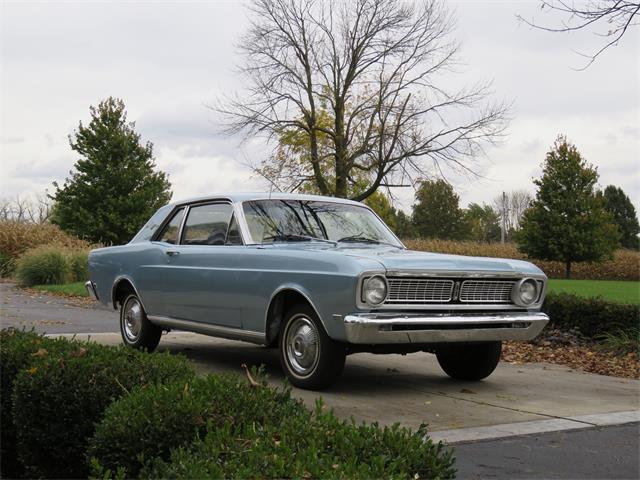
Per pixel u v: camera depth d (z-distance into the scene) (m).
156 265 7.66
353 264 5.56
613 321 9.32
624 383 7.11
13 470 4.71
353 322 5.44
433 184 27.75
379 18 26.53
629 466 4.18
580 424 5.17
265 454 2.46
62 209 35.03
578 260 41.28
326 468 2.30
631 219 72.31
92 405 3.81
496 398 6.10
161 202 36.03
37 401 3.97
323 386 5.99
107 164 35.28
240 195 7.19
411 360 8.29
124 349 4.42
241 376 6.65
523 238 42.19
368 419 5.07
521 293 6.33
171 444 2.94
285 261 6.14
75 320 12.03
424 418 5.19
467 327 5.95
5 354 4.61
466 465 4.07
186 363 4.07
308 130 27.23
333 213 7.34
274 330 6.34
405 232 80.44
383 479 2.25
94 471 2.69
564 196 41.56
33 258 23.17
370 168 27.12
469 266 6.02
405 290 5.75
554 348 9.46
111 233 34.31
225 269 6.73
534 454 4.37
